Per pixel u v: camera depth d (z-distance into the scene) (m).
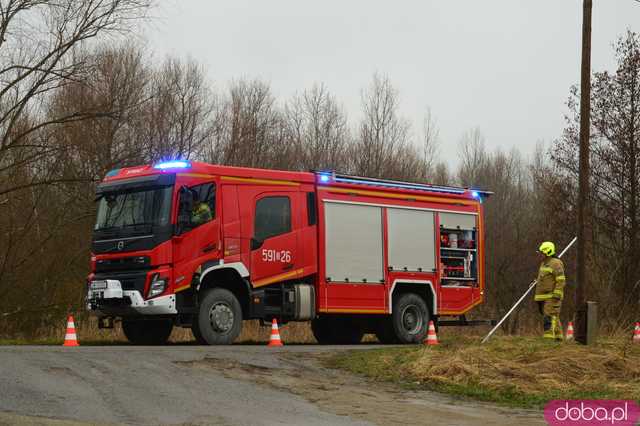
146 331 18.19
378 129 47.00
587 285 26.95
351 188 18.91
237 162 39.19
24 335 25.25
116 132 30.88
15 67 25.33
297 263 17.77
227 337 16.61
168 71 35.62
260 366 12.94
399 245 19.64
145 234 15.93
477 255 21.20
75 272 27.41
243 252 16.88
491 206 48.62
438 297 20.30
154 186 16.11
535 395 11.85
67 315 25.89
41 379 10.62
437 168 55.91
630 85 26.97
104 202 16.83
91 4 25.81
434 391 12.15
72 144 27.50
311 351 14.91
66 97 28.75
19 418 8.62
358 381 12.60
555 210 28.73
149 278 15.76
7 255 25.88
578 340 16.14
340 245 18.56
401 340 19.50
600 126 27.30
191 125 35.81
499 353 13.98
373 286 19.05
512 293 40.16
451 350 14.35
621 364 13.43
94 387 10.47
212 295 16.48
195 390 10.86
